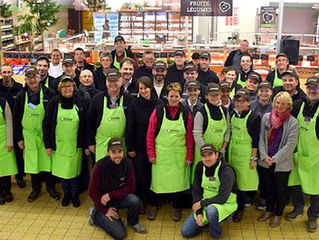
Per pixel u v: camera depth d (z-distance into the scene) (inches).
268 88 160.6
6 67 173.5
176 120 153.0
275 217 156.6
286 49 261.9
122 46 220.2
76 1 605.9
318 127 143.9
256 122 151.5
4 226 156.6
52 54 216.8
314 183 148.5
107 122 156.7
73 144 163.9
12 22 481.7
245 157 153.5
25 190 186.9
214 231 144.7
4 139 168.6
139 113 158.1
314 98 144.9
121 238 147.6
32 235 150.8
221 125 153.1
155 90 181.3
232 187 146.3
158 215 165.6
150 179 165.6
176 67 201.6
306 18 635.5
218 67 326.6
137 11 490.0
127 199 149.8
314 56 339.9
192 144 157.0
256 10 599.8
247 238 148.9
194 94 161.9
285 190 152.9
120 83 156.5
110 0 610.9
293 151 149.7
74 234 151.7
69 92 159.5
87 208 170.9
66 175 164.7
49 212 167.3
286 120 147.5
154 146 155.9
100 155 160.4
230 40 375.2
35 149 169.3
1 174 169.5
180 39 367.6
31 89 167.5
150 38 482.6
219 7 289.6
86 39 394.6
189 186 161.5
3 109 166.2
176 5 497.7
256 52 335.6
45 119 163.3
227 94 164.6
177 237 150.0
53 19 509.7
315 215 152.6
